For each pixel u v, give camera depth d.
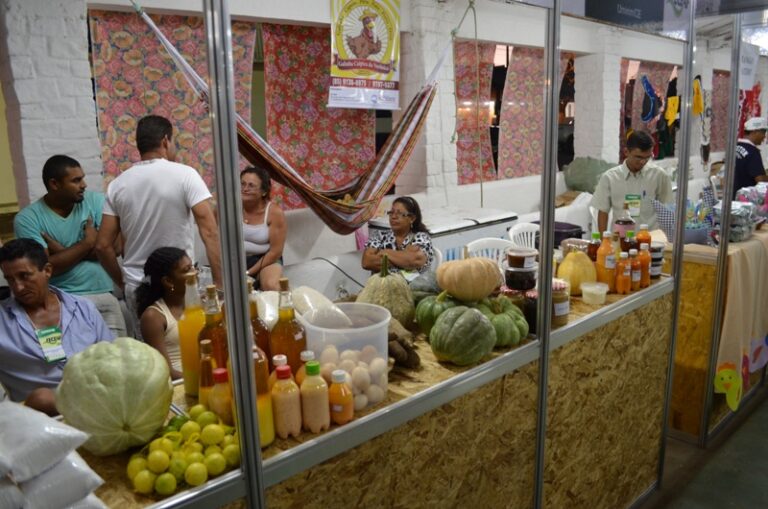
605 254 2.46
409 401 1.53
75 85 3.04
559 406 2.09
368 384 1.48
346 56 3.95
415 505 1.61
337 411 1.40
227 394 1.33
